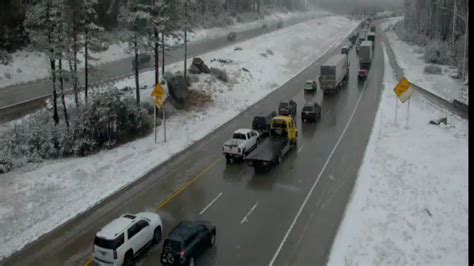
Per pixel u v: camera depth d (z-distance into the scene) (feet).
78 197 83.15
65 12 103.96
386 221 71.77
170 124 130.82
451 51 247.91
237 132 105.29
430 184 86.43
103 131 110.52
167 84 146.51
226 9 416.05
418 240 65.77
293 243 66.13
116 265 57.82
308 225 71.51
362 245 64.69
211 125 130.62
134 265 60.95
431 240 65.77
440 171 93.04
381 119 135.33
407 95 122.52
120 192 85.35
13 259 63.98
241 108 150.92
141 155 104.99
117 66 190.90
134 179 91.25
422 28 352.08
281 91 179.63
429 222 71.26
